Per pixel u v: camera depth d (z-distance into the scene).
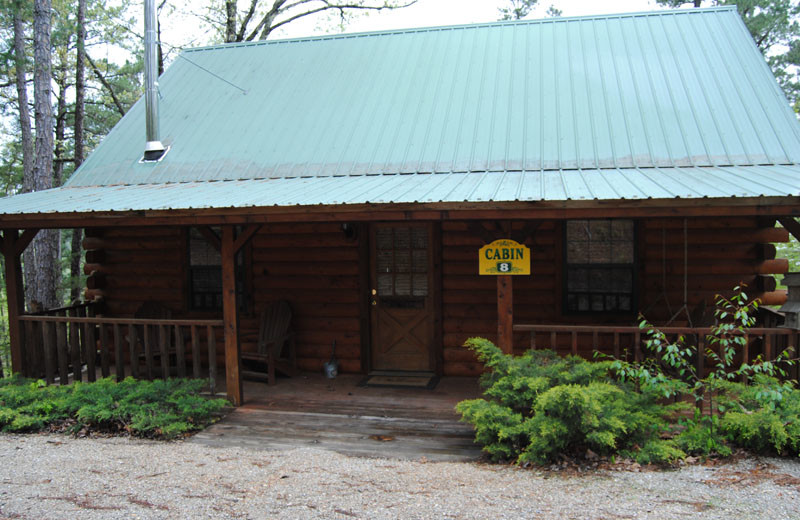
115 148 9.33
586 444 5.00
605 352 7.95
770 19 18.80
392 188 6.57
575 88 8.72
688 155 7.20
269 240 8.84
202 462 5.20
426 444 5.62
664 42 9.38
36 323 7.61
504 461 5.07
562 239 7.98
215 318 9.06
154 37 9.02
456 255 8.30
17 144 20.92
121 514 4.14
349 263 8.61
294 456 5.33
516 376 5.41
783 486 4.23
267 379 8.21
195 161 8.62
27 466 5.13
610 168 7.18
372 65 10.14
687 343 7.04
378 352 8.67
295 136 8.75
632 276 7.91
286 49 11.11
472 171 7.48
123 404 6.23
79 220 6.70
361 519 3.98
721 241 7.76
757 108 7.84
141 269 9.34
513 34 10.36
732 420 4.93
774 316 6.84
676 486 4.32
